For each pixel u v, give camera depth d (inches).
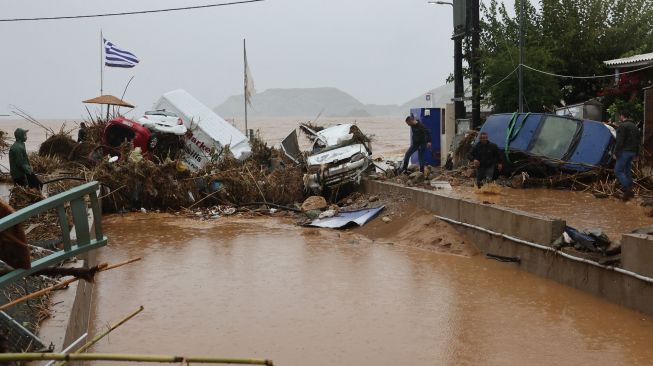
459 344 310.0
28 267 208.5
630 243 351.6
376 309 364.8
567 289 397.7
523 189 645.9
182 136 856.9
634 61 808.9
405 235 552.1
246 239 572.7
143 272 453.4
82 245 222.7
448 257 490.6
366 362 289.4
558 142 663.1
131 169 732.0
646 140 658.2
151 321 346.9
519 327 333.1
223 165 788.6
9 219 199.8
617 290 363.9
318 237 577.0
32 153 842.2
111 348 306.0
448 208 540.7
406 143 2217.0
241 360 147.8
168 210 737.0
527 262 442.6
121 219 690.2
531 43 979.9
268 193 754.2
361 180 733.9
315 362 289.1
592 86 1019.3
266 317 352.2
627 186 557.9
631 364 283.7
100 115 905.5
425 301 379.6
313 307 369.1
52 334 241.8
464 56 1005.2
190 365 280.7
